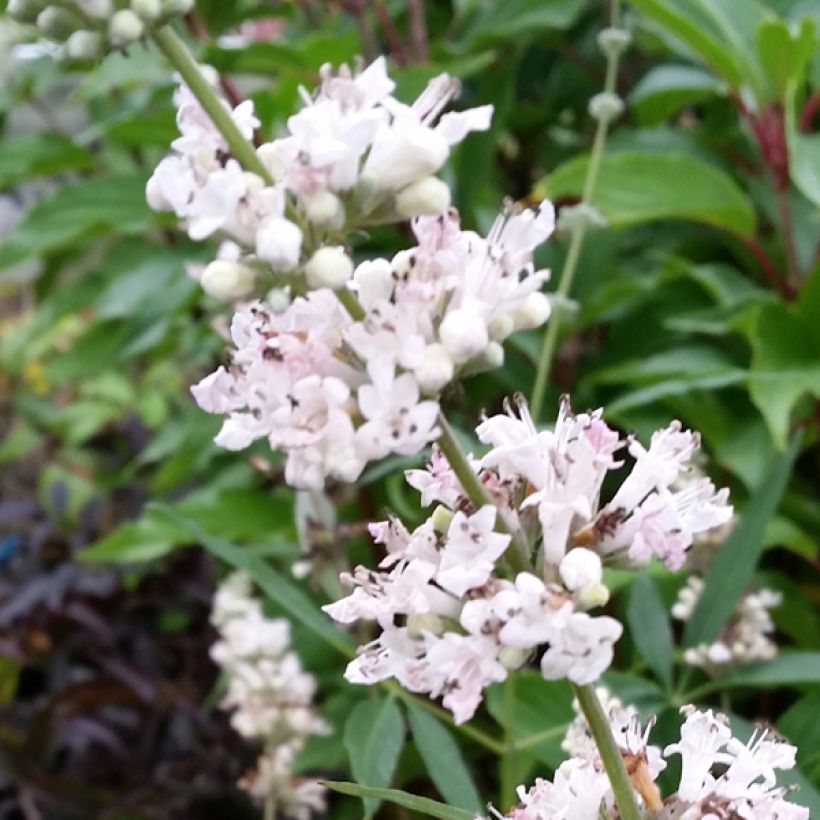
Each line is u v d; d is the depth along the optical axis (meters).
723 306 0.27
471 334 0.12
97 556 0.32
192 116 0.12
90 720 0.35
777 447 0.24
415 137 0.12
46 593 0.37
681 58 0.34
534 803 0.14
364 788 0.14
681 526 0.12
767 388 0.24
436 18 0.38
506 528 0.13
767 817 0.14
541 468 0.13
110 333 0.39
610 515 0.13
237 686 0.27
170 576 0.38
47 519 0.44
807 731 0.21
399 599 0.13
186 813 0.33
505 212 0.14
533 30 0.34
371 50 0.32
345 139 0.12
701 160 0.30
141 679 0.35
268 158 0.12
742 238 0.29
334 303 0.12
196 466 0.37
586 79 0.37
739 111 0.30
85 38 0.12
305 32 0.38
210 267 0.12
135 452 0.46
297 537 0.31
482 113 0.13
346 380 0.12
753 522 0.21
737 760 0.14
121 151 0.41
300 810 0.28
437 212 0.12
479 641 0.12
